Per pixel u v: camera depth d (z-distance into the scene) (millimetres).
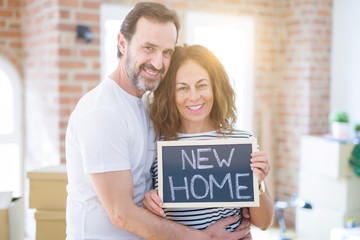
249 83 4047
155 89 1344
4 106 3512
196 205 1339
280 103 4141
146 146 1390
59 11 2922
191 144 1362
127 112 1307
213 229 1361
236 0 3873
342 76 3789
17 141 3588
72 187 1342
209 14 3744
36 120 3373
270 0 4059
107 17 3293
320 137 3500
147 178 1428
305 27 3828
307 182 3566
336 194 3301
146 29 1261
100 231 1310
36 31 3279
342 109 3795
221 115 1484
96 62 3123
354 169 3205
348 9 3699
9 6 3449
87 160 1204
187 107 1428
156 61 1282
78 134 1237
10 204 1552
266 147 4086
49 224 1780
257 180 1343
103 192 1209
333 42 3875
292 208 3986
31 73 3426
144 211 1256
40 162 3342
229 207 1394
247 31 3971
